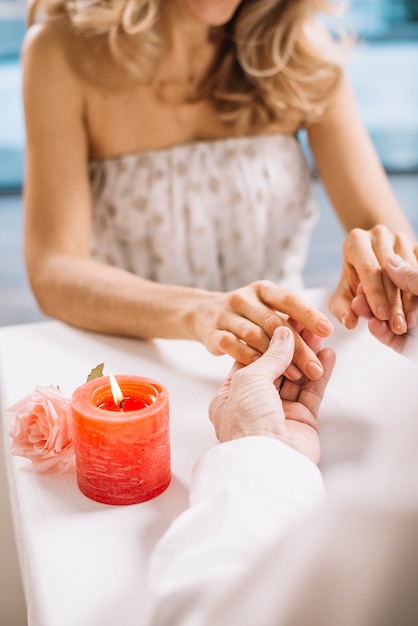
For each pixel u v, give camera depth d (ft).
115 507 2.22
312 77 4.51
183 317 3.09
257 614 1.42
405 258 3.18
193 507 1.85
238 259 4.78
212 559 1.66
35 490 2.30
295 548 1.42
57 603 1.92
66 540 2.10
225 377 2.90
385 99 17.56
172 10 4.24
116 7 4.16
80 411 2.20
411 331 2.89
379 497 1.37
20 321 9.05
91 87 4.32
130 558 2.05
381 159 15.65
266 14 4.29
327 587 1.36
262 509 1.80
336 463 2.35
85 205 4.12
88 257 4.06
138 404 2.32
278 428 2.16
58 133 4.15
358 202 4.38
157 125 4.52
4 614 3.22
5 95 15.49
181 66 4.39
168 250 4.65
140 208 4.57
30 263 3.87
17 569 3.19
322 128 4.64
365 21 18.22
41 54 4.24
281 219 4.83
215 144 4.60
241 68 4.55
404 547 1.33
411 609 1.37
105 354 3.10
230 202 4.64
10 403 2.73
